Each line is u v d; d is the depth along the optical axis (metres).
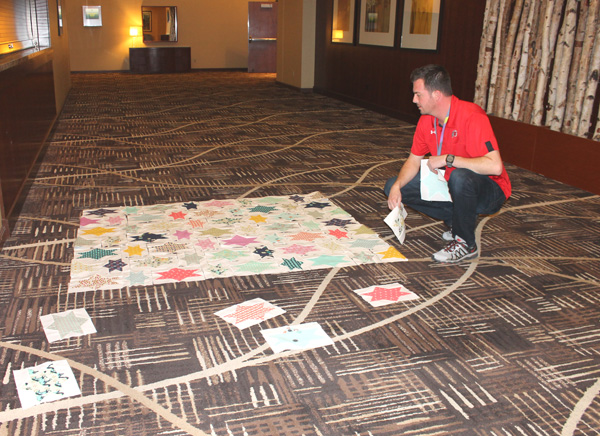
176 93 10.48
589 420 1.80
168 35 15.19
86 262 2.89
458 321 2.41
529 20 4.88
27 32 6.28
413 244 3.25
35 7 6.46
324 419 1.78
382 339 2.26
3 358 2.06
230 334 2.27
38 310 2.42
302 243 3.21
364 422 1.77
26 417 1.76
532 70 4.93
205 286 2.67
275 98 9.97
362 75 8.90
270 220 3.58
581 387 1.98
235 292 2.62
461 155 2.88
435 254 3.02
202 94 10.39
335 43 9.78
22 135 4.14
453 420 1.79
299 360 2.10
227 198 4.05
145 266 2.86
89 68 14.89
